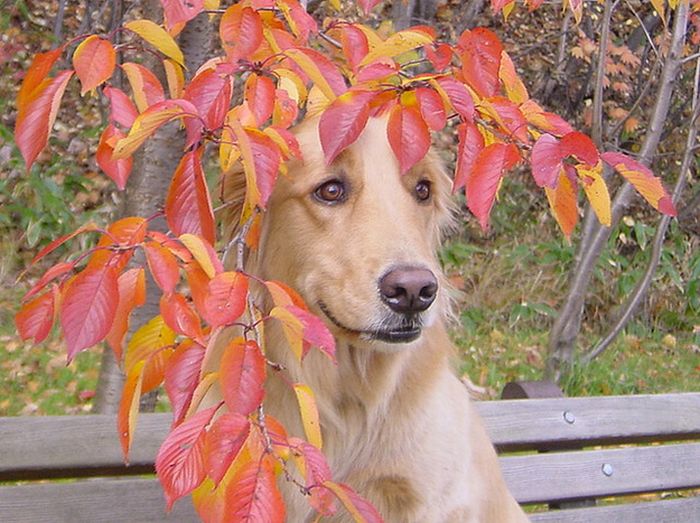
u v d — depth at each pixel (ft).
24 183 23.13
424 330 7.55
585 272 19.57
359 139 7.43
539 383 10.50
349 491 4.56
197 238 4.59
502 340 22.85
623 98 31.32
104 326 4.42
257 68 5.32
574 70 31.68
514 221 28.04
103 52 5.04
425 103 5.07
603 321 25.48
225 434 4.35
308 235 7.52
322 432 8.05
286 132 5.24
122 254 4.59
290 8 5.73
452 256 25.36
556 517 9.68
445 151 22.41
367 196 7.35
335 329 7.47
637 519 10.11
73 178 24.58
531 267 26.09
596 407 10.14
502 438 9.57
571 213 5.57
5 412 16.06
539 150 4.99
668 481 10.30
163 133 10.87
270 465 4.38
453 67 6.53
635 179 5.47
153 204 11.01
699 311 26.73
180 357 4.74
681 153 29.99
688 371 23.24
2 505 7.63
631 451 10.21
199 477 4.35
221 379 4.46
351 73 6.39
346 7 21.75
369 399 7.95
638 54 30.86
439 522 8.17
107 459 7.95
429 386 8.20
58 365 18.03
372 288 6.98
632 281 26.12
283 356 7.90
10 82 27.30
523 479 9.60
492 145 5.17
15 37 28.25
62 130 26.13
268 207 7.87
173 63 5.66
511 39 32.35
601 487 9.92
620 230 28.25
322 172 7.40
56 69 22.25
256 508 4.27
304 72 5.37
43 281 4.60
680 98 30.40
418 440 8.07
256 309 5.14
